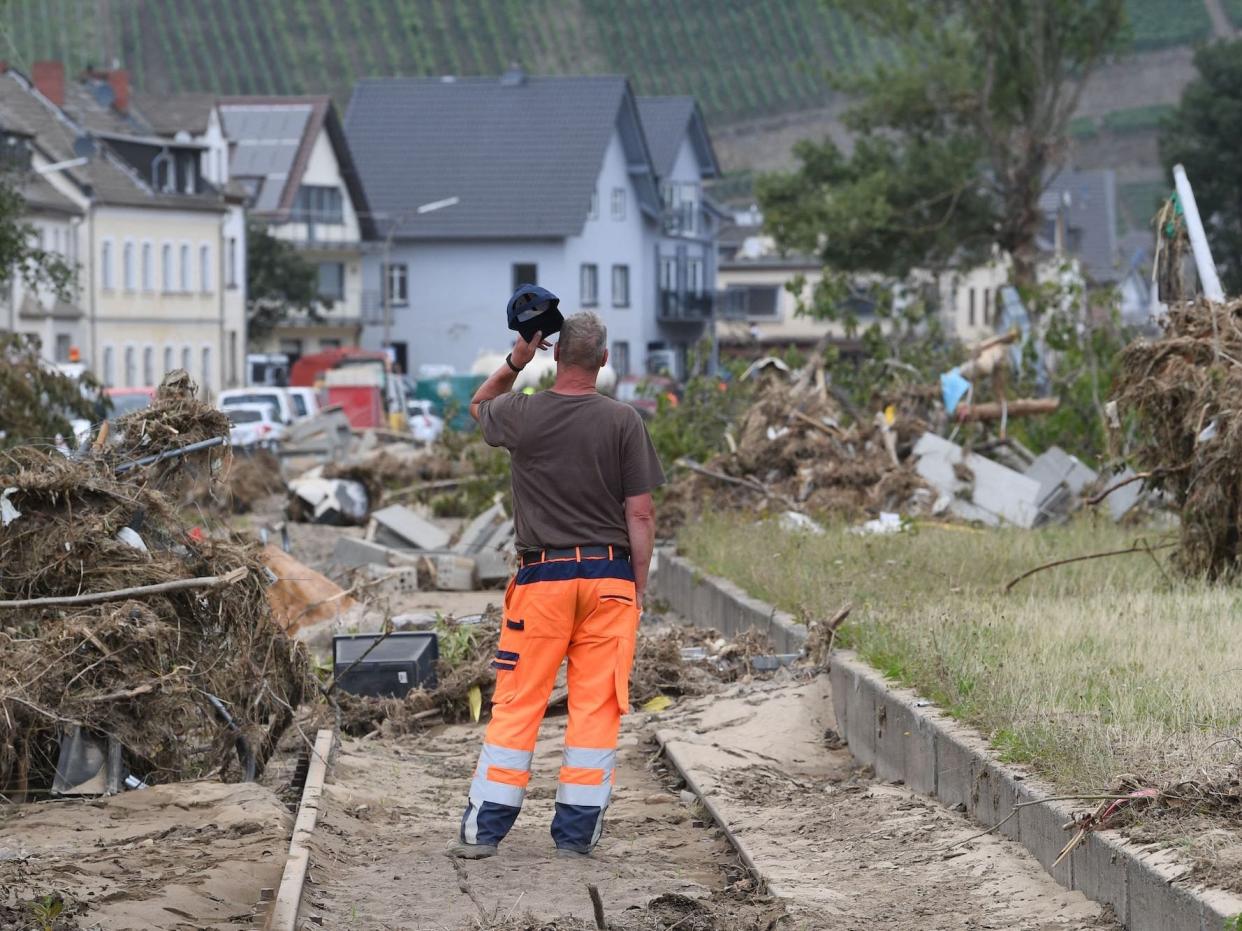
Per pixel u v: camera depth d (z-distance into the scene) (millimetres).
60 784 27578
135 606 28172
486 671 37719
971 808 24734
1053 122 167125
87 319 197625
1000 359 71812
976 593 39219
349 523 84625
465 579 60906
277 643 30688
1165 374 41906
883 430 65062
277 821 26484
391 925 21500
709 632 41719
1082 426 73750
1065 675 27141
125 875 23156
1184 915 17797
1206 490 40219
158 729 28297
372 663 38219
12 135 170375
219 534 31531
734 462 66312
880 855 23875
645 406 146750
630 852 25516
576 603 24906
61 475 28859
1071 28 166125
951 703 27250
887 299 85250
